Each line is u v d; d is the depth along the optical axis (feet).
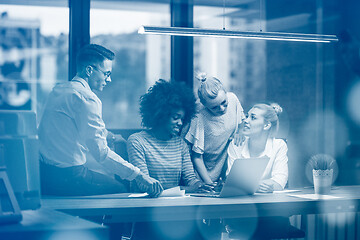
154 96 9.89
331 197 8.96
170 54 16.38
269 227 10.29
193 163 10.94
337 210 8.68
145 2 15.94
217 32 12.85
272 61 18.51
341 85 19.01
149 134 10.07
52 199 8.45
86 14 14.85
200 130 10.95
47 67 14.46
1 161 5.93
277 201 8.35
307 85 19.06
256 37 13.30
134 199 8.55
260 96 18.25
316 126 19.08
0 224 5.23
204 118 11.09
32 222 5.43
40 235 5.00
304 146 19.06
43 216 5.88
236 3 17.22
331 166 9.63
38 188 6.35
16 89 13.24
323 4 18.80
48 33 14.58
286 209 8.36
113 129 11.12
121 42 15.71
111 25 15.38
